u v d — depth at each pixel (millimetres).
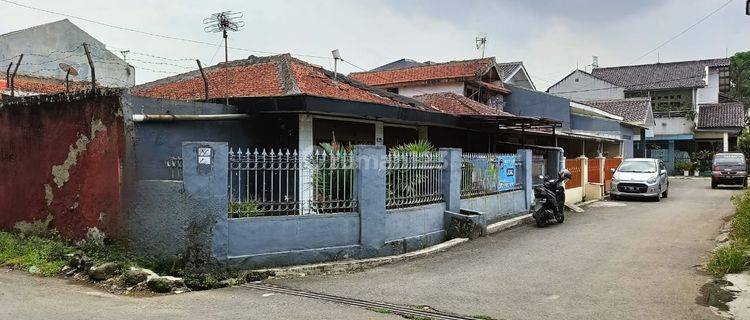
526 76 29609
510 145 21469
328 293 7387
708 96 42875
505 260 9695
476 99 23078
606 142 30953
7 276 8312
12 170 11047
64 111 9883
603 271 8742
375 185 9695
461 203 12430
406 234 10461
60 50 23891
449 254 10289
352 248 9391
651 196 20297
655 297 7133
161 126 10227
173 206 8156
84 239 9453
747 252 8805
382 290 7551
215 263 8078
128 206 8672
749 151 36094
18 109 10852
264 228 8555
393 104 14578
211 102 11789
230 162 8453
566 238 12070
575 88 42719
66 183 9875
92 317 6055
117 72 25469
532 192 16188
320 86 13883
